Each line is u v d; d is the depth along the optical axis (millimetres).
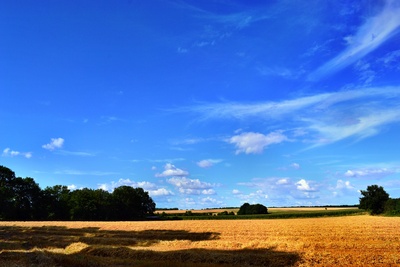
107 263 25391
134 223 72375
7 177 102125
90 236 46719
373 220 68875
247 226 58406
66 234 50062
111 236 46312
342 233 43312
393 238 37656
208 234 46062
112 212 117688
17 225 68062
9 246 35938
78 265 24250
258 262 25781
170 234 47375
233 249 31344
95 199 113312
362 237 38812
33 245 37469
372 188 106938
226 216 107500
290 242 34375
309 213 105000
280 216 103938
